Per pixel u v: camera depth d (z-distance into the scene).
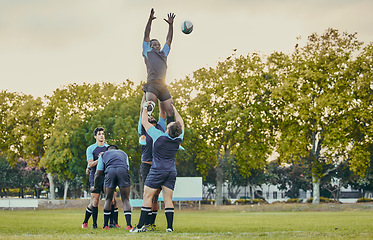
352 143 53.66
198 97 56.78
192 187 42.19
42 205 56.88
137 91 59.06
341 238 8.28
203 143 54.69
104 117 54.06
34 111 65.50
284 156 53.31
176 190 42.19
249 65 56.16
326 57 52.44
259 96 54.81
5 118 66.38
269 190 87.81
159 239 7.88
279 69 55.66
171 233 9.83
